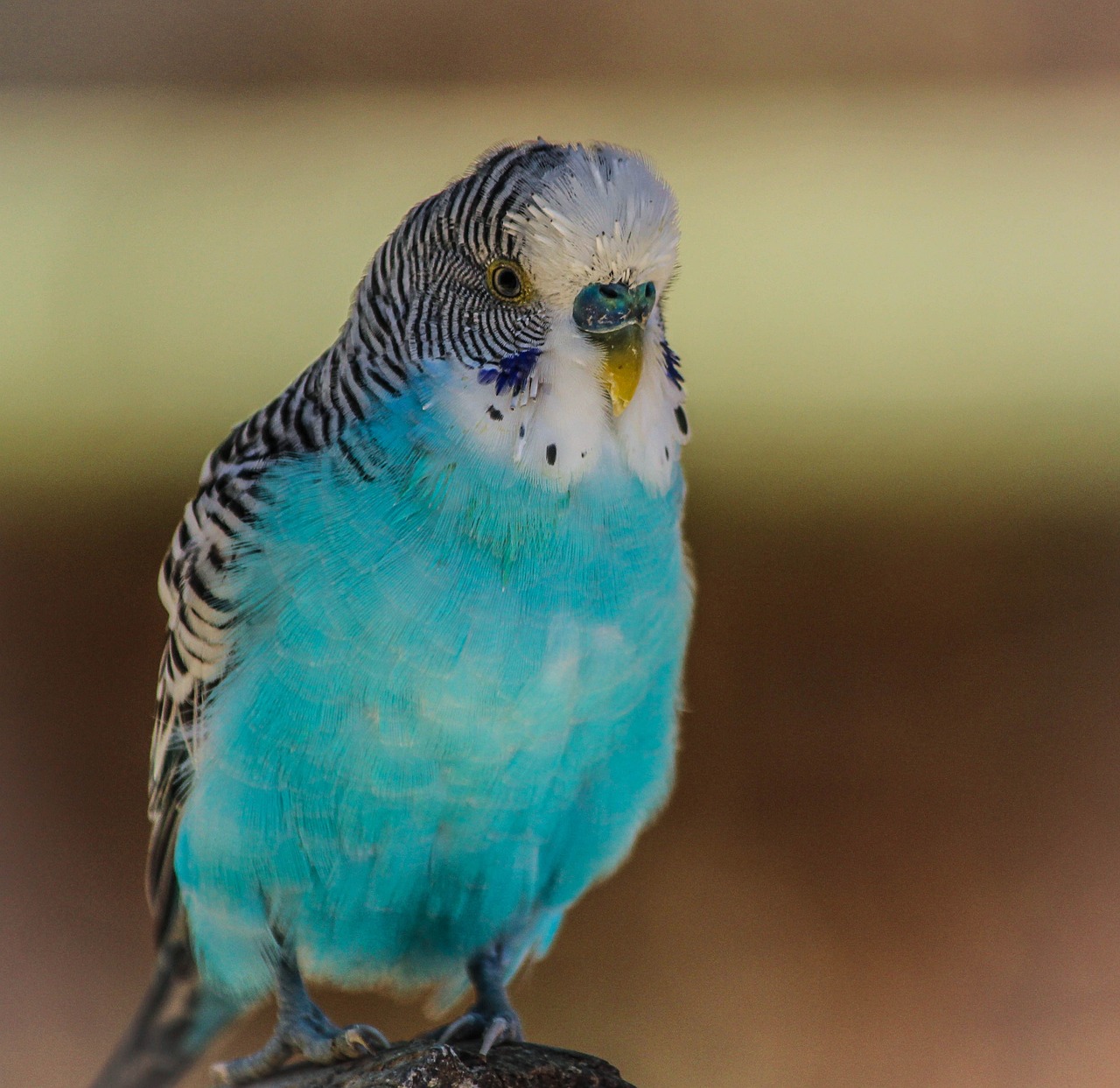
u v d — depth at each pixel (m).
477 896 6.79
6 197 19.70
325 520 6.16
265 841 6.55
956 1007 11.22
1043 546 14.95
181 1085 8.01
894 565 14.62
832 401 18.42
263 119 19.64
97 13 19.39
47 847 11.83
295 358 17.59
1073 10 21.55
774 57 20.73
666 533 6.51
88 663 12.84
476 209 6.00
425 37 18.86
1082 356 20.08
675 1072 11.06
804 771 12.67
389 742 6.22
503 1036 6.49
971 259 21.53
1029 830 12.20
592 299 5.99
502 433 6.06
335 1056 6.60
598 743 6.59
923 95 21.47
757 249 21.55
